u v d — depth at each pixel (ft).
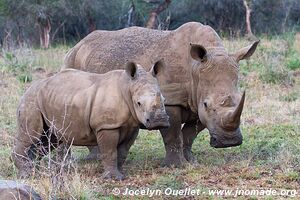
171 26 186.29
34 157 53.31
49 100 51.85
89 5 179.01
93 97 50.42
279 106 78.07
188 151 57.21
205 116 51.31
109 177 50.52
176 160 55.01
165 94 54.44
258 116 73.56
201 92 52.01
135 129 51.62
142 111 47.78
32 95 52.70
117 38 60.34
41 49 148.36
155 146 63.67
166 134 55.16
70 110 50.93
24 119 52.42
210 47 53.36
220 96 50.44
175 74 54.44
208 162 55.88
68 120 51.16
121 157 52.47
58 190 44.75
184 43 54.95
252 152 57.72
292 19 184.85
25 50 118.52
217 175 50.90
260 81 91.30
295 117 72.54
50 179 46.24
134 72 49.01
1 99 82.38
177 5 184.34
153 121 46.91
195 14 185.57
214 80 51.19
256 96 83.05
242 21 182.50
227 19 183.32
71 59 63.05
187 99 54.39
